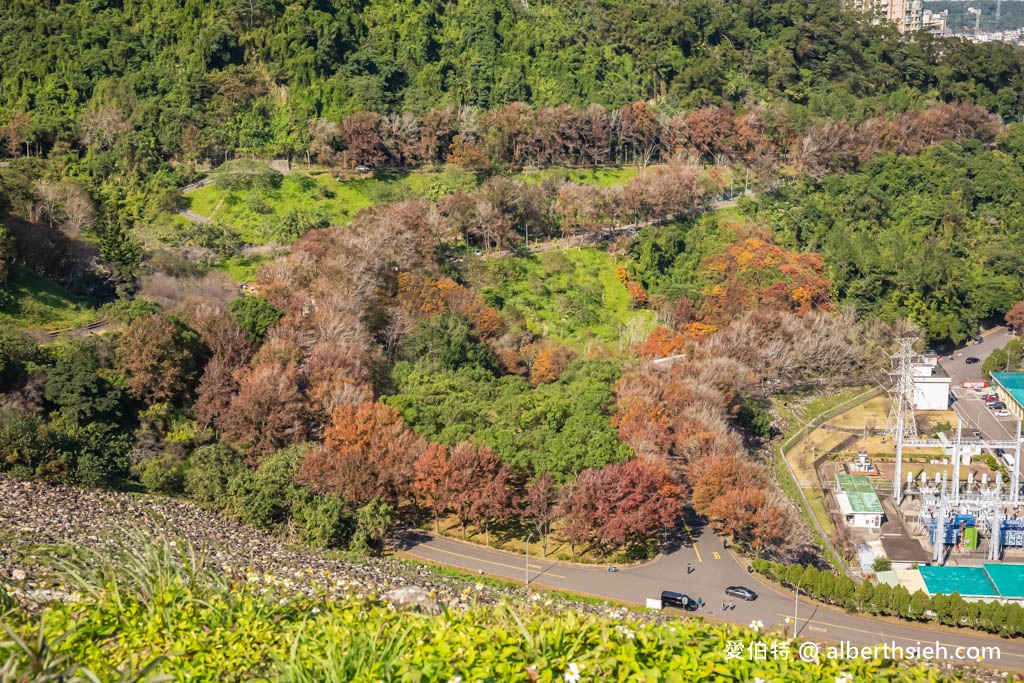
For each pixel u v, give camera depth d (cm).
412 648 3022
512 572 9881
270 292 14075
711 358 14912
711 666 2927
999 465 14212
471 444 10650
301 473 10131
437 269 16850
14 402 10294
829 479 13850
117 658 2958
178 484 10050
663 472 10694
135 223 17538
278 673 2909
